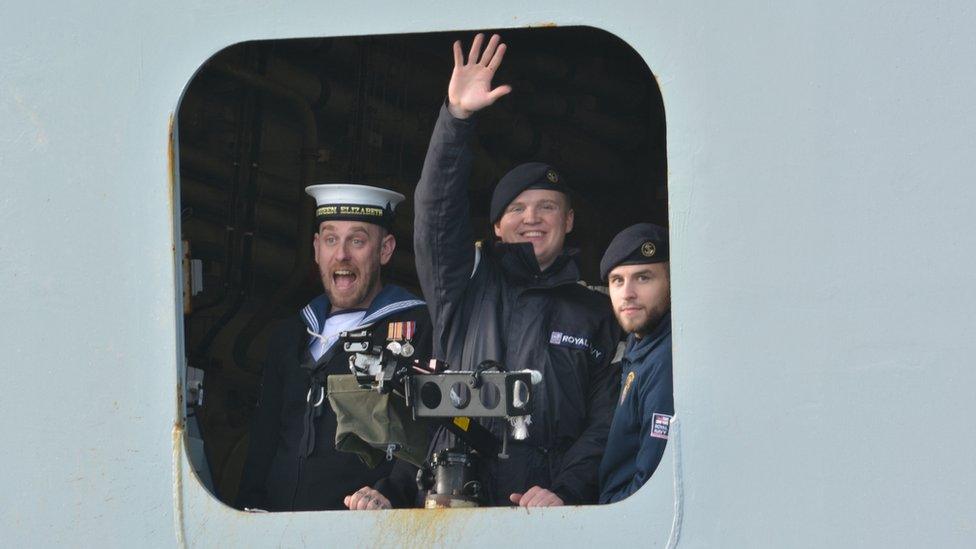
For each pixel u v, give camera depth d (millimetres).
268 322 25672
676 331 10898
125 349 11648
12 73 11945
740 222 10938
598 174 30203
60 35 11945
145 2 11891
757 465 10719
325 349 17109
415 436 13227
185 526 11375
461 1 11320
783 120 10984
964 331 10633
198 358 24828
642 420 13719
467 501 12484
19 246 11812
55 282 11758
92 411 11602
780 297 10844
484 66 14141
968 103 10867
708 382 10836
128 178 11805
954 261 10719
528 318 15438
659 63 11117
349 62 26000
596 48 28484
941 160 10836
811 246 10859
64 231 11797
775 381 10773
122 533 11422
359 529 11070
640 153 30266
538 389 14961
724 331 10859
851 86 10969
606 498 13891
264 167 26188
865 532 10578
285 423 16859
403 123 27266
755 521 10680
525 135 29062
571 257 16016
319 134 26766
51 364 11672
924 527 10523
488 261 15852
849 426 10664
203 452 15484
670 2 11125
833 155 10922
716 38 11070
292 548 11148
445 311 15500
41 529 11500
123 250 11750
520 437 12367
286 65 25359
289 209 26453
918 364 10656
